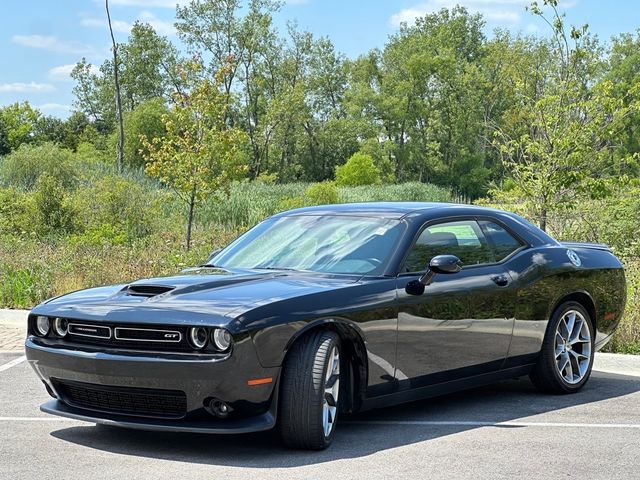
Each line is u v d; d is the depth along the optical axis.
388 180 93.44
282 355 5.24
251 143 89.25
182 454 5.39
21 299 12.85
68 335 5.50
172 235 22.89
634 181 15.14
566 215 16.77
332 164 96.94
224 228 25.92
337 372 5.55
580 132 14.78
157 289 5.64
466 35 111.88
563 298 7.28
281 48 90.38
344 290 5.64
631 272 13.00
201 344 5.12
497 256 6.84
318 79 94.31
